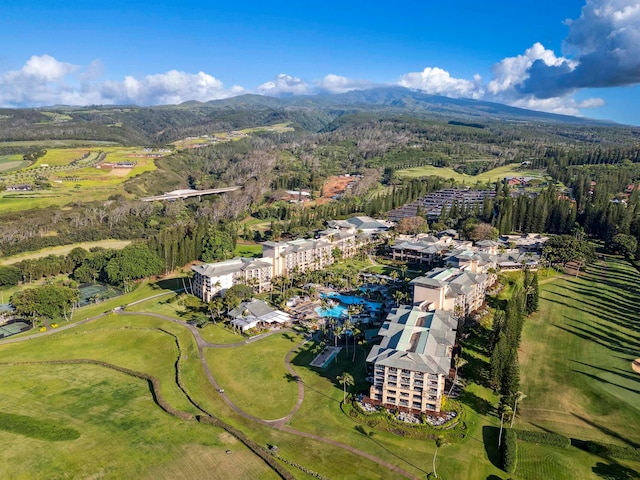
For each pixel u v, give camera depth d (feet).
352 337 597.52
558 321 636.48
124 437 399.03
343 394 470.39
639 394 460.55
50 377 517.55
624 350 554.05
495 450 385.70
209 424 422.00
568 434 402.72
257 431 412.98
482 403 451.12
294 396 469.98
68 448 382.01
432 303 611.06
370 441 398.01
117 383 505.25
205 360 546.67
